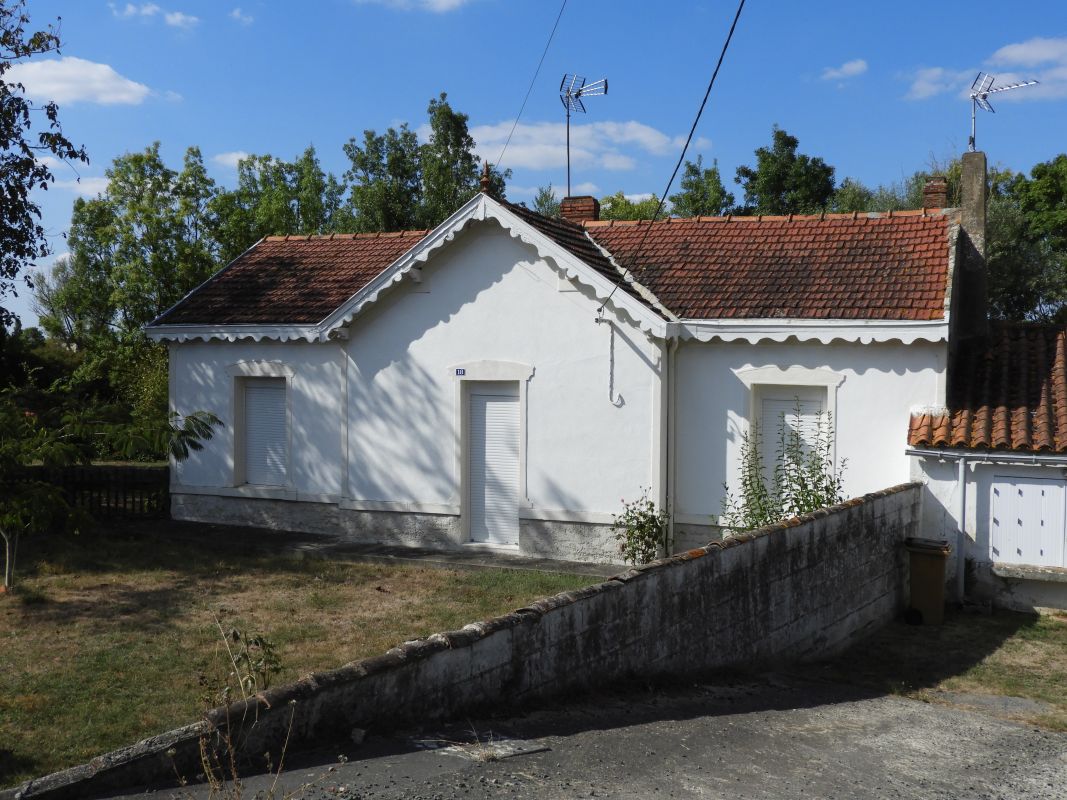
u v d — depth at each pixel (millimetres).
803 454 13586
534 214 15219
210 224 36062
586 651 7738
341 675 5938
